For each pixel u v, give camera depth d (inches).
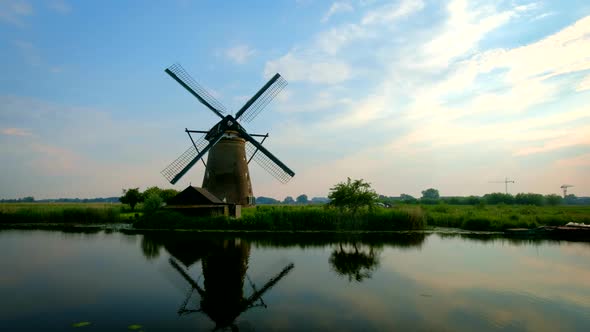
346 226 1157.1
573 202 5216.5
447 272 553.9
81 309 379.9
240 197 1366.9
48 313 366.9
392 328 332.5
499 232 1109.1
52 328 327.9
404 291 450.9
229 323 342.0
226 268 574.6
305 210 1218.6
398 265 605.3
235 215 1289.4
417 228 1167.0
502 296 433.4
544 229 1061.1
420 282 494.3
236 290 453.7
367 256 687.7
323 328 330.3
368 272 552.4
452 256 690.2
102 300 410.3
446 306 394.6
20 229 1156.5
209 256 676.1
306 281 498.0
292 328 331.0
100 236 969.5
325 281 498.3
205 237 954.7
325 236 1000.2
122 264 598.9
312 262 626.5
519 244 860.6
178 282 489.4
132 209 2054.6
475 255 702.5
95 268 568.7
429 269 574.9
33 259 639.8
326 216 1170.6
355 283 488.4
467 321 351.3
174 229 1138.7
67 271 547.5
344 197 1203.2
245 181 1400.1
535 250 768.3
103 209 1440.7
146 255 681.0
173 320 350.3
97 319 351.6
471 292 448.5
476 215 1283.2
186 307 387.9
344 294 436.8
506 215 1280.8
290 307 389.7
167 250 737.6
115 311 374.6
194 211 1243.8
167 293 439.2
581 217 1175.0
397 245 835.4
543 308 391.5
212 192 1336.1
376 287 468.8
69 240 885.8
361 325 338.6
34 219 1400.1
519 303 407.5
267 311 376.5
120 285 473.4
